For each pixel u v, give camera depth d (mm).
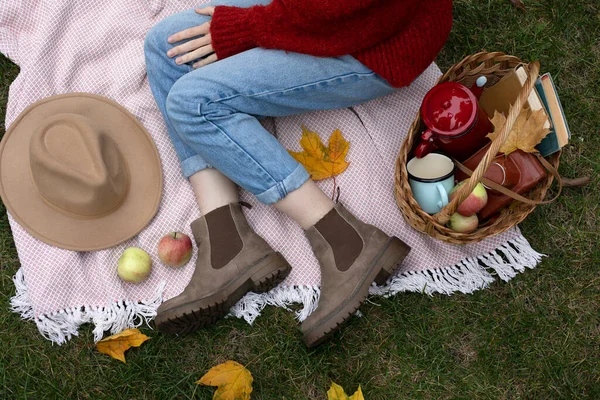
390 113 1908
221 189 1768
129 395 1812
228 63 1659
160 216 1852
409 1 1547
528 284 1887
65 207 1760
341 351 1843
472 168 1747
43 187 1737
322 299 1732
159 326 1722
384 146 1886
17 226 1806
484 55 1766
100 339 1804
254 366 1833
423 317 1864
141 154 1858
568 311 1878
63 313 1797
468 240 1725
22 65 1908
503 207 1766
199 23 1754
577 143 1962
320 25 1563
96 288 1808
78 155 1701
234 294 1726
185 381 1818
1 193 1786
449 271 1860
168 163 1874
